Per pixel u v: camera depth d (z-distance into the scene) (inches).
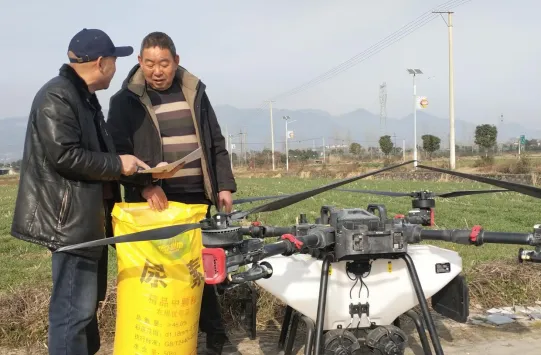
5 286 287.7
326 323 157.6
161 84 167.0
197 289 136.8
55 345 138.0
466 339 203.9
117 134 169.0
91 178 137.3
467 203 747.4
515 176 1232.8
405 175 1519.4
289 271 155.1
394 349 154.0
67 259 137.2
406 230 150.1
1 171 3922.2
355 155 3385.8
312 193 134.6
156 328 131.4
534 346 196.9
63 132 132.4
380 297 157.9
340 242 142.9
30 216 135.6
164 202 146.9
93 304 143.3
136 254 133.3
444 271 162.1
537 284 249.6
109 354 192.2
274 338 206.7
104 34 146.3
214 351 178.9
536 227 136.3
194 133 175.0
